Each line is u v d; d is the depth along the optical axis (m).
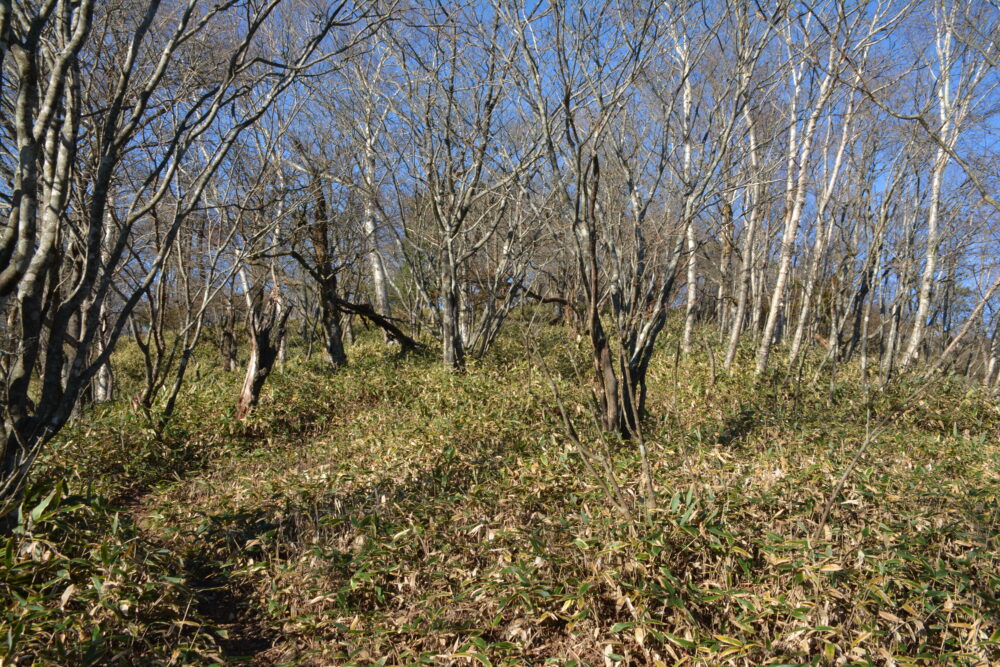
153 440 7.32
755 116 8.92
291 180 11.58
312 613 3.93
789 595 3.42
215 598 4.25
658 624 3.28
